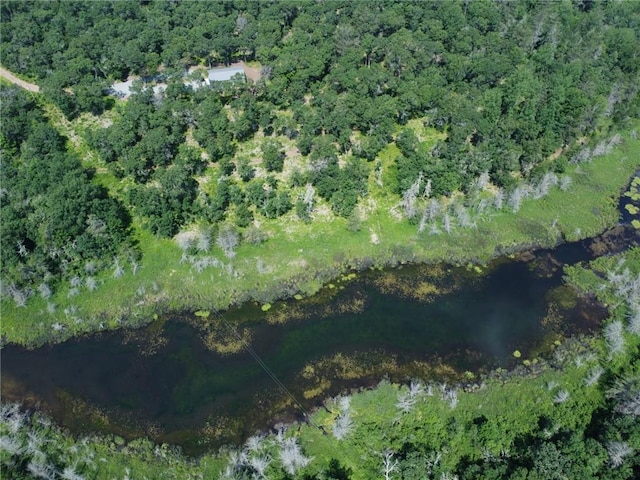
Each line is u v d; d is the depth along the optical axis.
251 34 173.38
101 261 115.56
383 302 115.50
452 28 178.75
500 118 147.50
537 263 124.81
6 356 104.69
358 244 124.12
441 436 90.62
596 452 81.94
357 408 95.44
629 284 117.69
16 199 120.75
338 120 139.12
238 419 95.25
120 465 88.62
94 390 99.81
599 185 143.88
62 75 151.00
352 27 177.00
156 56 161.62
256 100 154.88
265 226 125.81
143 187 126.69
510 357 105.56
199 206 125.75
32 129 139.75
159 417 95.81
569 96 148.25
